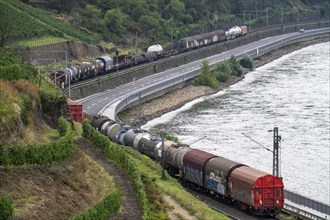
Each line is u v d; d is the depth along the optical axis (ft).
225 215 467.52
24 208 339.16
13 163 386.93
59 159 424.87
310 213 490.08
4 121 433.07
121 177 442.50
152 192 436.76
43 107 549.54
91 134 522.06
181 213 425.69
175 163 567.59
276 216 484.74
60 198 368.27
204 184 529.86
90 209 334.44
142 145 627.05
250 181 479.00
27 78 575.38
